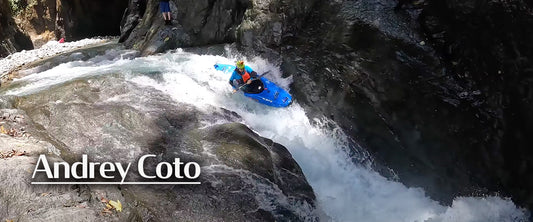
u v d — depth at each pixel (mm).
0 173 4109
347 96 6824
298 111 7219
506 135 5441
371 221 5711
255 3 8273
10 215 3719
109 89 6715
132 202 4414
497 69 5496
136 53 9969
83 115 5812
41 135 5262
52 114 5785
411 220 5797
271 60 7980
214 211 4598
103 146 5309
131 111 6035
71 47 13398
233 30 9070
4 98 6062
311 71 7391
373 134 6535
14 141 4852
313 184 6113
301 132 6914
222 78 7887
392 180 6355
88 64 9438
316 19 7578
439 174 6016
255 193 4992
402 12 6633
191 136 5852
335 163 6547
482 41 5637
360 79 6711
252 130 6383
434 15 6215
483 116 5668
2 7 13711
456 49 5973
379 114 6488
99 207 4113
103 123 5719
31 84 7707
